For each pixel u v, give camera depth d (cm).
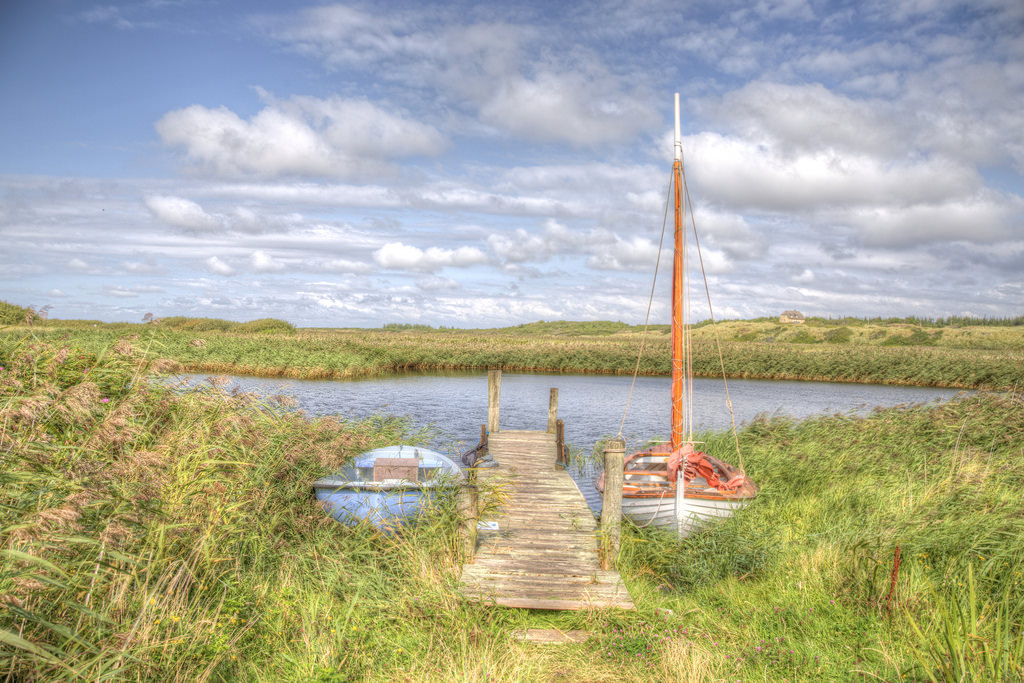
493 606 625
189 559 584
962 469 1056
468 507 759
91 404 726
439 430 1844
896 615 615
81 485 552
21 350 874
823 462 1262
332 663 507
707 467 1001
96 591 486
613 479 767
